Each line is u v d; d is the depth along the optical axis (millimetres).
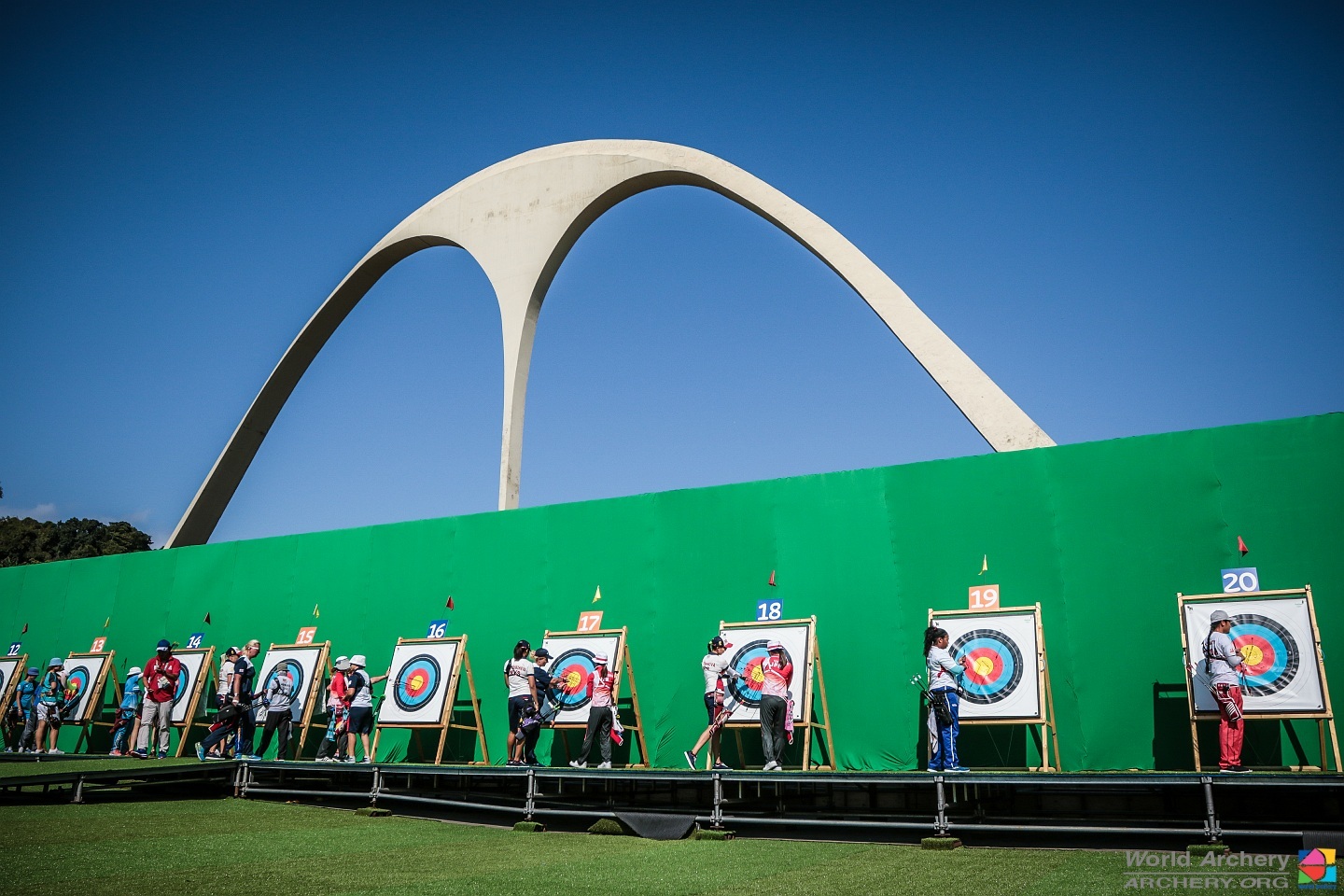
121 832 9570
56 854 8086
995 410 16156
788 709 11734
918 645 12773
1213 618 10133
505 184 24594
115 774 12148
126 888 6766
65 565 21703
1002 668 11625
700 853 8484
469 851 8695
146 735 16047
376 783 11984
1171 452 11984
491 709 15609
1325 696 10102
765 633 13188
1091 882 6652
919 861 7875
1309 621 10430
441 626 16250
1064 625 12031
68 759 15930
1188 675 10656
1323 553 11031
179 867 7641
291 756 17281
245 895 6555
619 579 15055
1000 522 12672
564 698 14125
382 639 17016
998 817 9977
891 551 13211
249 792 13281
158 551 20344
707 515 14602
